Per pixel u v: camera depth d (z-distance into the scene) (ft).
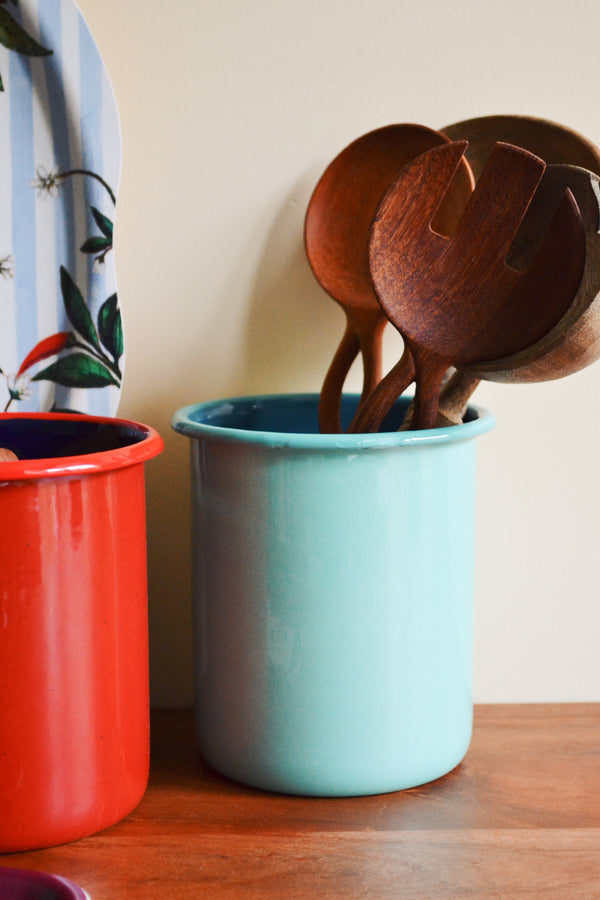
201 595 1.62
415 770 1.58
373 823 1.49
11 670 1.31
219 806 1.55
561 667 2.04
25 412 1.77
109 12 1.83
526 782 1.63
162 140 1.87
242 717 1.57
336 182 1.81
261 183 1.89
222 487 1.53
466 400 1.63
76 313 1.81
